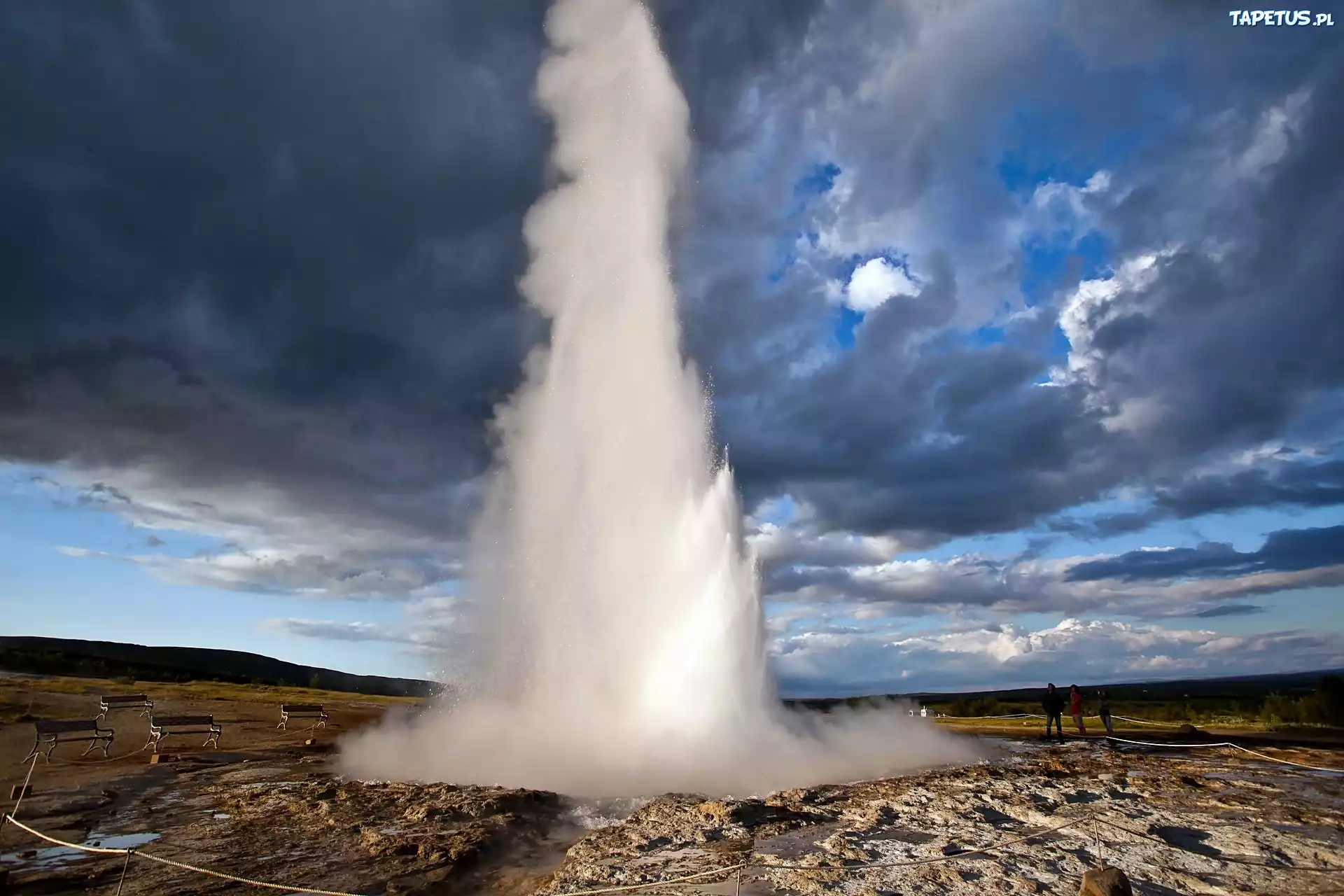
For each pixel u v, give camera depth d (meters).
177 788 13.53
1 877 8.34
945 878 7.62
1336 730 25.06
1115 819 9.95
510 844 9.99
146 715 25.20
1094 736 24.02
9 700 26.83
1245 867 8.05
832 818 10.46
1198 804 11.12
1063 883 7.51
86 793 13.02
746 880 7.67
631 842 9.24
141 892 8.01
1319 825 9.80
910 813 10.52
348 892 7.98
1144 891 7.30
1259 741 21.20
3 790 13.27
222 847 9.62
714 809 10.54
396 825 10.52
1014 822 10.10
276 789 12.98
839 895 7.18
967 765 15.74
